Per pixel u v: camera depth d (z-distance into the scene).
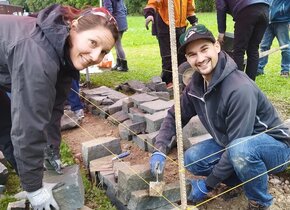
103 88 4.95
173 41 1.94
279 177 3.02
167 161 3.16
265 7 4.20
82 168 3.16
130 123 3.77
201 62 2.30
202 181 2.52
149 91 4.71
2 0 7.61
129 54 9.28
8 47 1.72
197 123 3.22
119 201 2.60
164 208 2.50
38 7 23.23
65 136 3.85
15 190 2.90
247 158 2.28
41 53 1.68
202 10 25.17
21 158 1.83
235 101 2.26
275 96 4.92
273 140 2.38
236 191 2.77
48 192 2.09
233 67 2.32
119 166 2.62
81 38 1.73
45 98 1.70
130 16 26.69
